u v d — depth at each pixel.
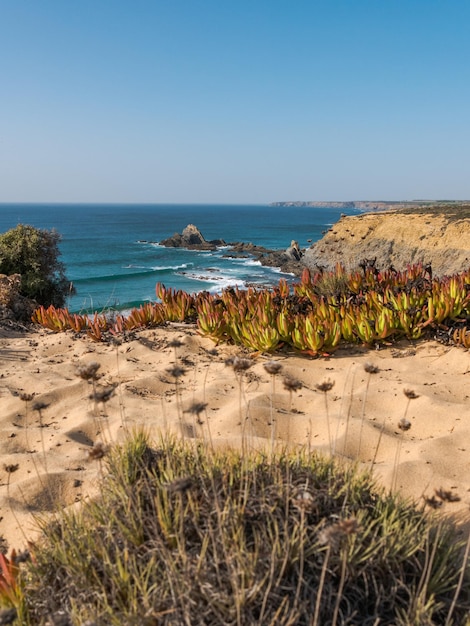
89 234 103.06
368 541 2.40
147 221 163.50
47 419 5.28
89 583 2.26
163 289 9.18
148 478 2.89
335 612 1.96
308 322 6.89
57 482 3.88
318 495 2.56
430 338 7.12
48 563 2.50
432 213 51.94
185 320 8.73
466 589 2.42
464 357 6.28
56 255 14.59
